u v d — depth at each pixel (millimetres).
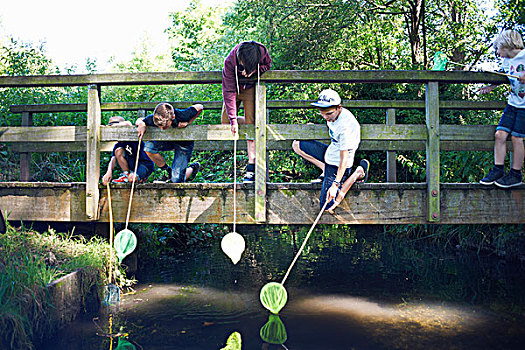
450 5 12047
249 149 4297
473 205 3908
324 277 5094
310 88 10477
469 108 5078
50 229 4520
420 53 12148
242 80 3920
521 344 2973
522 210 3902
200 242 7645
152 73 4059
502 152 3863
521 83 3750
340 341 3064
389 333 3217
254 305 3982
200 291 4484
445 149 4793
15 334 2697
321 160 4074
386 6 12211
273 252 6965
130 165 4543
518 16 9141
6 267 3109
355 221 3922
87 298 3744
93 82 4090
